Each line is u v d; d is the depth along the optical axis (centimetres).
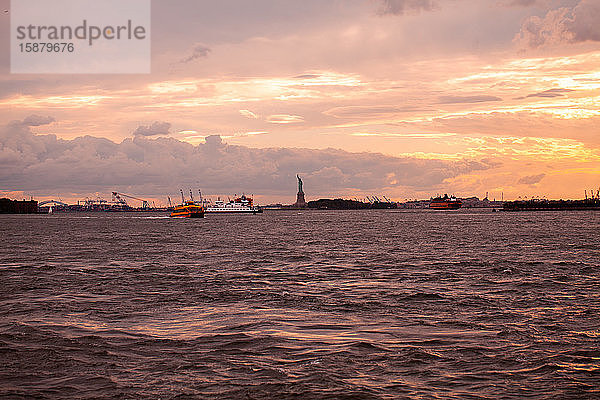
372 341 2870
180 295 4359
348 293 4403
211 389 2214
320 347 2770
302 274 5709
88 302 4069
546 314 3525
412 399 2102
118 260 7381
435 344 2808
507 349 2711
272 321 3359
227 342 2870
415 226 18975
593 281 4988
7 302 4084
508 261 6806
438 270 5941
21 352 2698
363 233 14412
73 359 2592
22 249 9525
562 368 2425
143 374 2386
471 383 2261
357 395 2144
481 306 3816
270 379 2314
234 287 4778
